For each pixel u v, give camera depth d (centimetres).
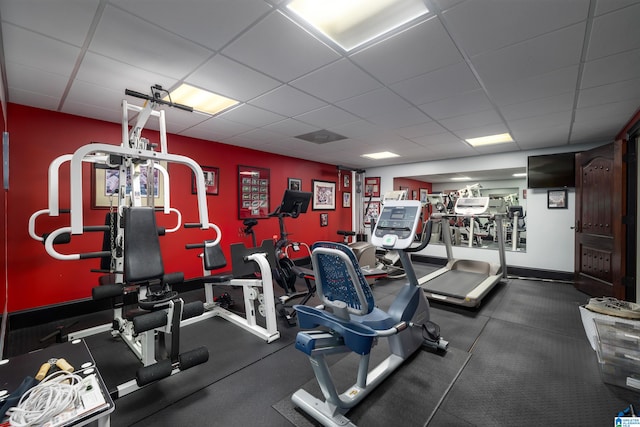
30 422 83
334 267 159
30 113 289
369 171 720
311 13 156
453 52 193
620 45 182
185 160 206
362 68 214
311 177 617
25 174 287
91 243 326
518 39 178
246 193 488
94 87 246
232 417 165
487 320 308
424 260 631
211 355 236
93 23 161
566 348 244
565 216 467
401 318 220
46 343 253
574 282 423
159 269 189
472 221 577
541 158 478
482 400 179
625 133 363
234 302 357
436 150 507
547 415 166
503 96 267
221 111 310
